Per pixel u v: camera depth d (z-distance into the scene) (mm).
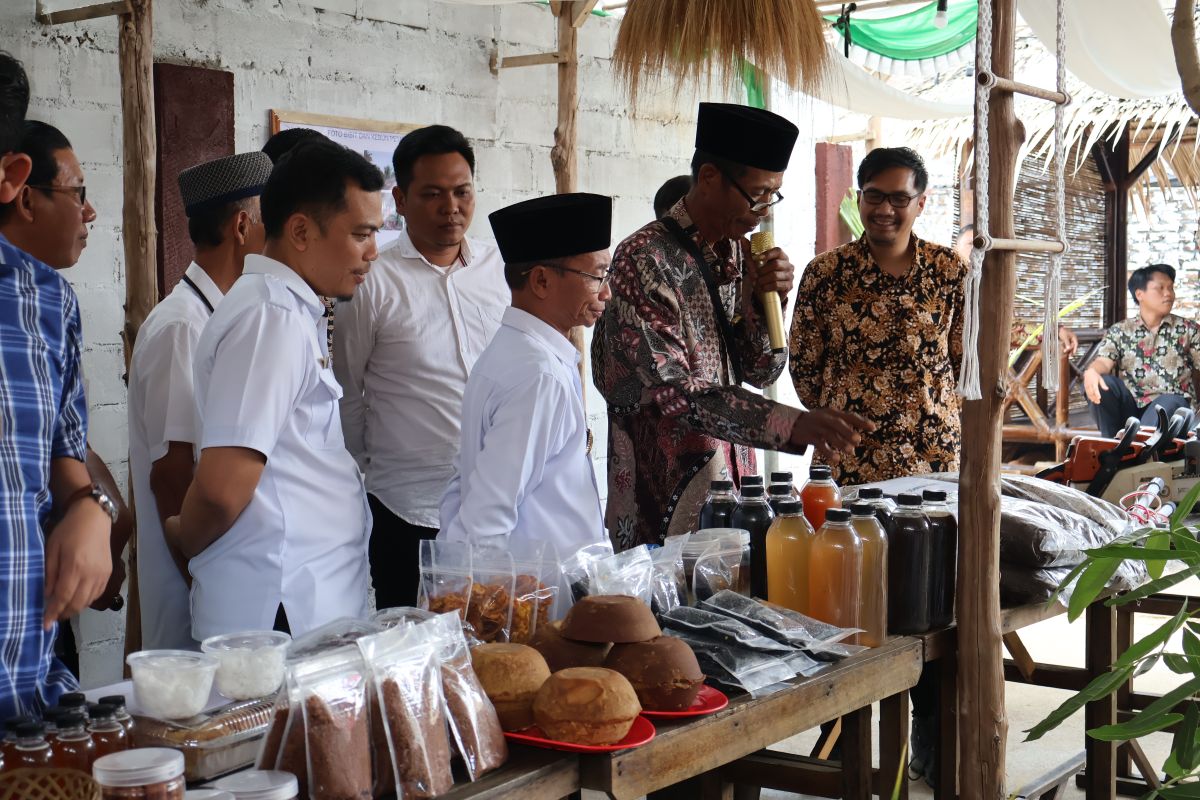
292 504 2070
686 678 1806
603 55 5465
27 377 1463
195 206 2504
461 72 4809
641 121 5629
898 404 3582
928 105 5977
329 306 3109
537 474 2146
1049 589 2557
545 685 1695
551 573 2029
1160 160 9062
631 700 1693
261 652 1579
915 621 2367
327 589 2111
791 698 1975
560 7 4355
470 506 2066
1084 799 3609
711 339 2775
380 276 3139
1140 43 5051
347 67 4414
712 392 2527
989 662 2375
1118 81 5586
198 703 1500
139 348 2434
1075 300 9156
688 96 2918
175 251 3906
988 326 2365
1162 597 3602
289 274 2051
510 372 2119
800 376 3727
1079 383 9070
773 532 2268
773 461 6613
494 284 3312
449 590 1892
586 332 5410
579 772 1665
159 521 2400
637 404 2691
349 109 4430
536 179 5148
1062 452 8742
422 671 1546
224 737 1494
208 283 2496
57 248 2566
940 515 2420
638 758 1682
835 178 7043
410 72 4625
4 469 1426
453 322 3195
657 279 2652
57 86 3637
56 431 1586
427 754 1506
